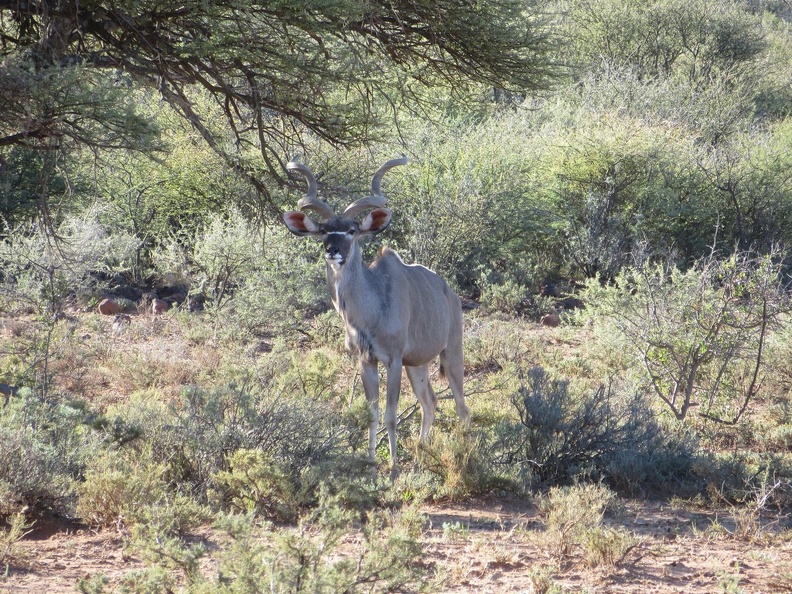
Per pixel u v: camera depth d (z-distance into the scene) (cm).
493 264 5000
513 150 5212
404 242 4897
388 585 961
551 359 3403
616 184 5234
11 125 2191
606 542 1348
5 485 1425
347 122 2534
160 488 1487
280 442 1719
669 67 8956
